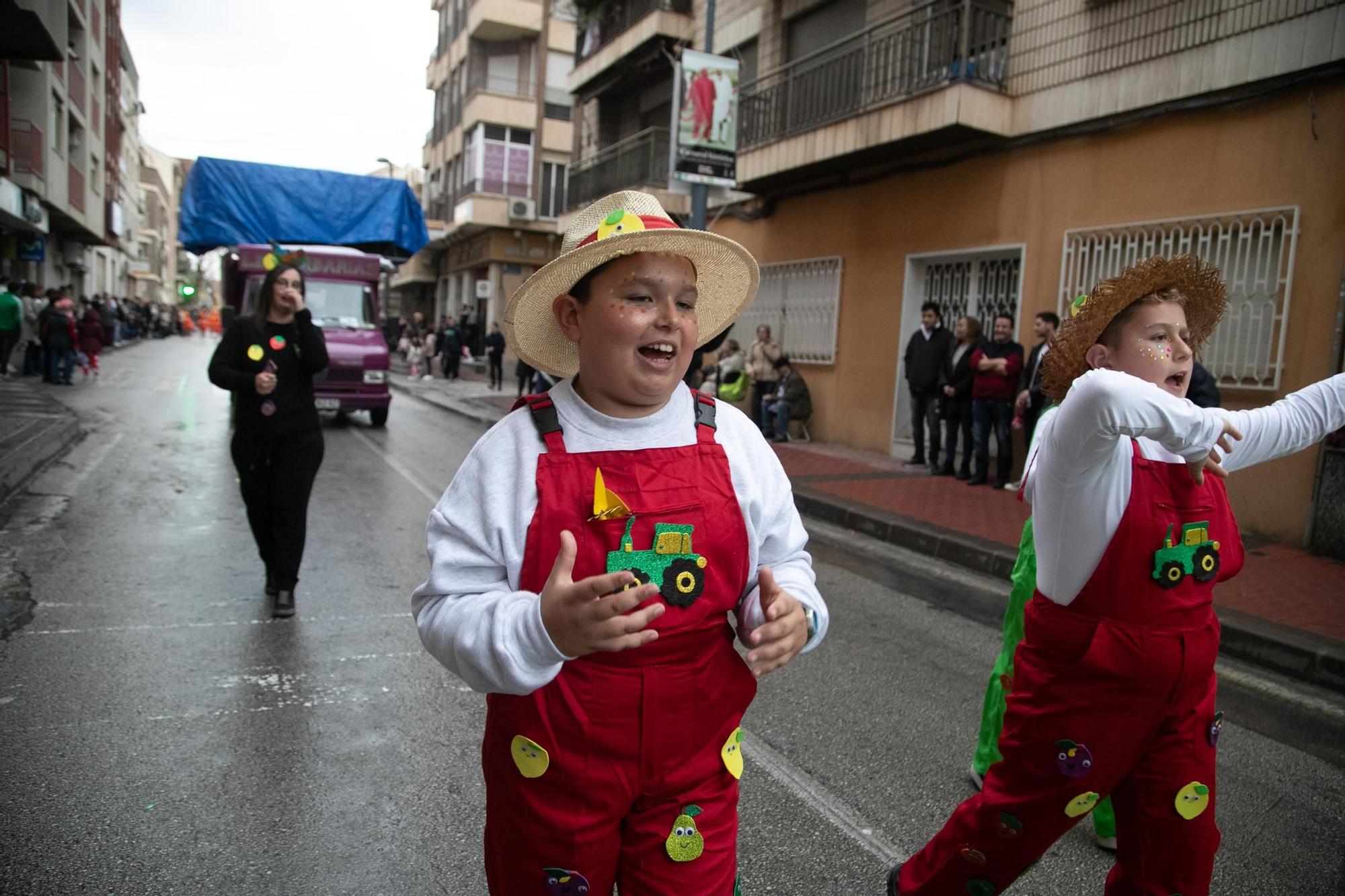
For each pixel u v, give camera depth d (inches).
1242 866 113.2
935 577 253.4
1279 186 286.8
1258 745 150.8
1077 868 110.4
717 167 440.5
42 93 826.2
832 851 111.6
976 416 365.7
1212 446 66.0
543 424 57.8
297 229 563.8
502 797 58.8
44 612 183.8
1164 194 321.4
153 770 123.2
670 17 637.3
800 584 60.7
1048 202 364.5
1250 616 205.0
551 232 1163.9
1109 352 76.4
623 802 56.4
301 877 101.7
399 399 732.0
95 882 98.8
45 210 902.4
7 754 125.6
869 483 366.9
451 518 57.7
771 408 494.9
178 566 220.5
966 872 80.4
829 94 471.5
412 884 101.4
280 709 144.2
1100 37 340.8
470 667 53.1
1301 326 281.1
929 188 421.4
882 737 144.8
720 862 59.5
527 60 1175.0
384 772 125.8
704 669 57.2
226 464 367.6
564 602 48.6
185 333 2460.6
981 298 406.3
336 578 217.6
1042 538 74.2
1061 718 73.2
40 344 726.5
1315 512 272.1
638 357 56.7
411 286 1806.1
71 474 330.3
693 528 55.6
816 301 496.4
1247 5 292.2
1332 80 272.5
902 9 427.8
